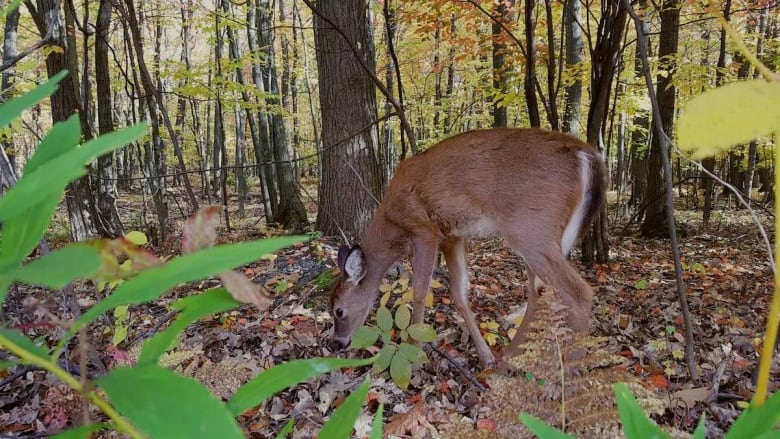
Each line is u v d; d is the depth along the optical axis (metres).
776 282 0.54
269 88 15.70
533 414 1.31
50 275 0.39
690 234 10.96
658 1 9.22
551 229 4.02
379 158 7.19
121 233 7.48
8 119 0.53
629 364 3.56
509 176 4.09
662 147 3.21
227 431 0.43
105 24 7.89
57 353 0.52
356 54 5.41
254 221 14.24
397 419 2.68
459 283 4.36
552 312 1.48
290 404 3.38
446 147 4.29
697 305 5.55
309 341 4.37
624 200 15.74
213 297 0.70
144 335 3.47
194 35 19.83
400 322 3.52
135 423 0.43
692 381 3.31
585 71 8.38
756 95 0.45
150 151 13.77
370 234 4.58
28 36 11.54
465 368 4.05
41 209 0.50
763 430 0.53
